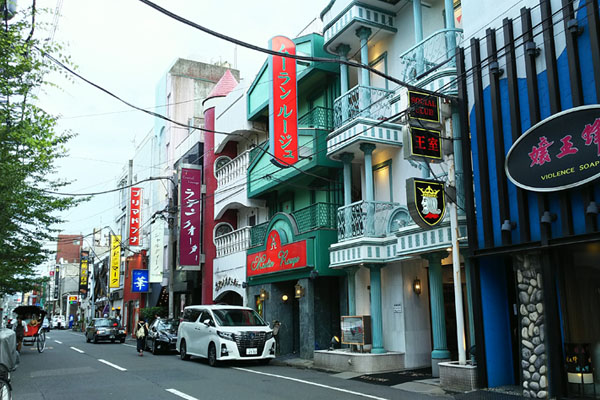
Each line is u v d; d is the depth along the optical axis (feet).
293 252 60.03
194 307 63.52
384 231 51.16
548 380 30.40
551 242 30.35
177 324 74.38
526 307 32.19
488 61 36.32
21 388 39.58
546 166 30.76
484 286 36.35
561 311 30.94
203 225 91.61
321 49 63.46
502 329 36.42
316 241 57.52
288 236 62.90
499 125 34.91
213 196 90.33
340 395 34.76
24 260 65.00
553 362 30.09
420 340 50.16
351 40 58.08
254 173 75.05
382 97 52.26
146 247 133.69
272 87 59.72
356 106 54.19
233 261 78.54
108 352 75.36
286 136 59.31
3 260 61.82
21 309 76.74
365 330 49.60
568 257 31.45
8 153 39.70
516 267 33.04
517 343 36.78
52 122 33.12
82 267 202.80
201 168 94.63
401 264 50.78
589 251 30.48
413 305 50.52
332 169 61.93
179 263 87.66
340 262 52.24
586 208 28.86
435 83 42.50
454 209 38.14
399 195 52.60
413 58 47.78
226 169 85.81
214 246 88.48
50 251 67.51
